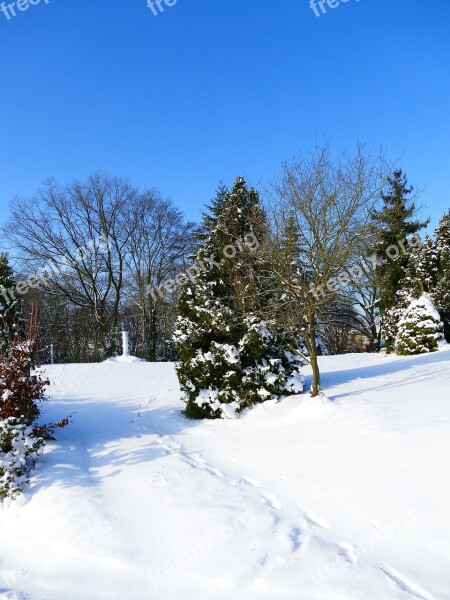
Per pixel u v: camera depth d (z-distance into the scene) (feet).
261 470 19.61
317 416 25.72
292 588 11.31
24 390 23.22
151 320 109.50
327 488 16.67
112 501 17.13
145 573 12.80
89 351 129.59
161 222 109.40
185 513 15.64
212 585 11.93
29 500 17.84
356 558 12.27
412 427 20.93
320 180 28.35
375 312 103.81
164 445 24.91
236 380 30.27
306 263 29.71
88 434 28.27
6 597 12.41
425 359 42.78
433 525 13.23
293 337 31.96
